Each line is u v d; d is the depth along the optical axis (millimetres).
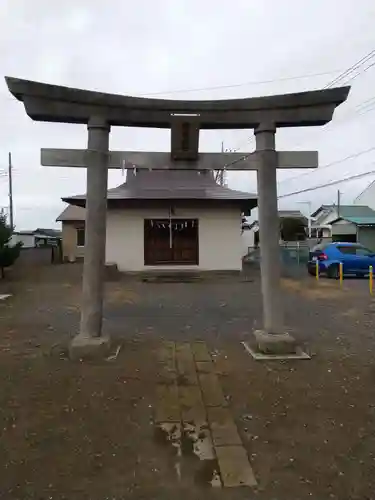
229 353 5590
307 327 7152
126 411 3760
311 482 2699
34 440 3232
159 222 15008
